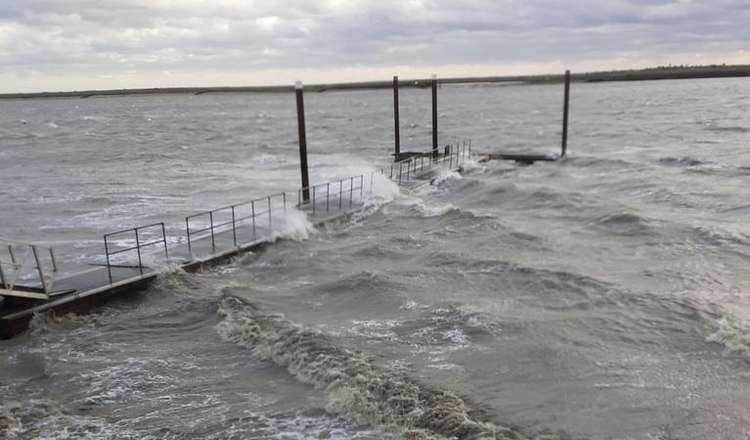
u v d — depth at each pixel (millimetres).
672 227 19781
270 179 33594
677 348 10883
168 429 8484
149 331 11977
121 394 9516
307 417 8656
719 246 17594
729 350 10703
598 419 8523
